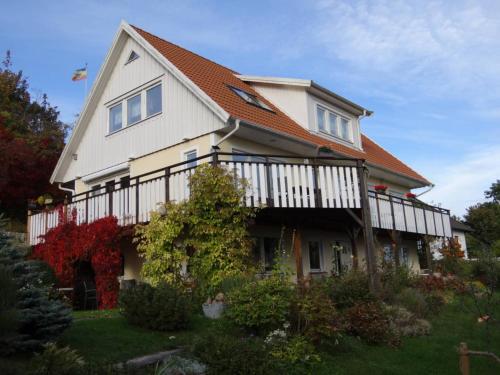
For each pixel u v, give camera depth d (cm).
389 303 1295
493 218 4203
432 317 1329
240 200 1252
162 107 1677
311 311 913
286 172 1364
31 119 3109
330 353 924
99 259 1428
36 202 1994
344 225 1739
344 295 1145
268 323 906
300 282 1016
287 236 1734
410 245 2452
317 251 1895
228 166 1280
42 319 721
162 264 1259
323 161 1859
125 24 1800
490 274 976
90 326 912
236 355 741
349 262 2005
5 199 2208
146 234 1300
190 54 1973
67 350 670
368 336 1025
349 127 2230
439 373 888
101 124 1933
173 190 1342
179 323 941
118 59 1884
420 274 1889
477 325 1248
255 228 1598
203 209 1245
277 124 1662
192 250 1284
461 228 3450
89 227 1467
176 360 741
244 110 1585
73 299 1505
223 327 923
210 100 1468
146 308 934
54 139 2555
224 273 1194
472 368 927
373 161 2162
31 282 768
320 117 2047
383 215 1823
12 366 636
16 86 3188
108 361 669
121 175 1828
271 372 739
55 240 1563
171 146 1622
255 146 1616
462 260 2188
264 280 987
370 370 870
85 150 2000
